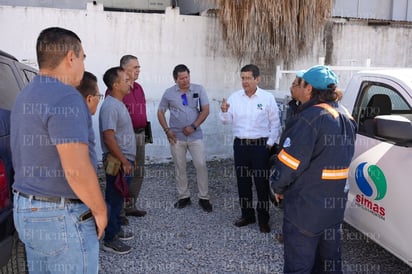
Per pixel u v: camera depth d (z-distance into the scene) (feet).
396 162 9.15
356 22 22.56
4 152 7.98
